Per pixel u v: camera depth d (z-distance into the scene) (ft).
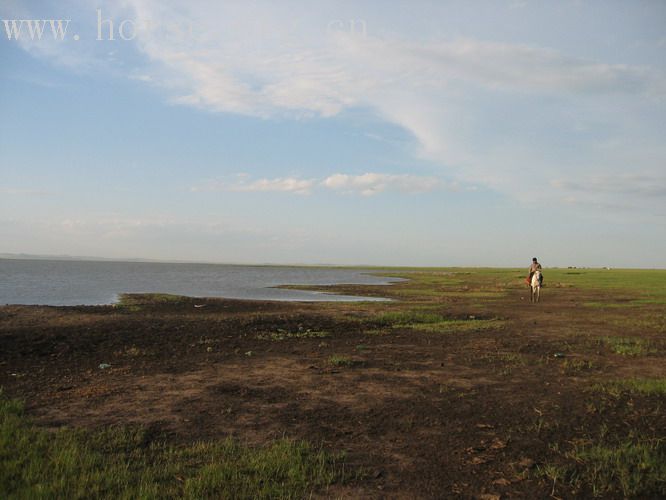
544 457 20.20
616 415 25.38
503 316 77.10
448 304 103.30
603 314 78.95
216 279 272.31
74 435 22.25
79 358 42.37
